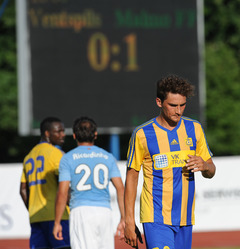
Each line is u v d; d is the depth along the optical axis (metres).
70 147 73.56
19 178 40.47
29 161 23.08
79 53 48.97
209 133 76.69
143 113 49.81
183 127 16.86
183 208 16.83
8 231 40.31
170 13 50.47
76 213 20.55
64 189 20.48
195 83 50.84
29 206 22.88
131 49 49.72
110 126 49.31
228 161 43.22
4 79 79.25
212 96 77.75
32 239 22.77
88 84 49.09
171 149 16.67
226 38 89.19
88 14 49.12
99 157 20.98
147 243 16.89
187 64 50.75
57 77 48.72
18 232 40.41
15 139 82.19
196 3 50.91
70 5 48.81
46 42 48.50
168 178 16.66
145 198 16.89
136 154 16.78
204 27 88.06
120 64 49.53
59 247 22.22
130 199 16.92
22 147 82.56
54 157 22.52
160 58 50.22
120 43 49.53
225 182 43.12
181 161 16.69
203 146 17.08
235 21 88.00
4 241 40.00
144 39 49.97
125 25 49.62
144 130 16.77
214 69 79.06
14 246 38.12
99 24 49.25
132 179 16.98
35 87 48.44
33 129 48.44
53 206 22.44
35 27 48.34
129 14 49.72
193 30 50.88
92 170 20.78
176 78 16.12
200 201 42.72
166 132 16.70
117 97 49.44
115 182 21.16
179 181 16.72
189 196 16.88
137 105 49.72
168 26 50.41
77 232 20.52
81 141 21.09
